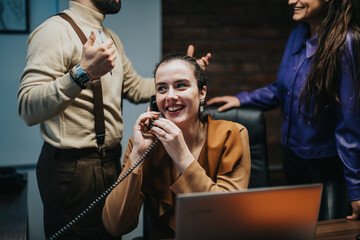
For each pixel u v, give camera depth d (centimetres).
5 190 170
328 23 167
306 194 91
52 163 151
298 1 174
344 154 156
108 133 156
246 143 144
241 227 89
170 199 134
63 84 132
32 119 141
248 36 350
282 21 355
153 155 136
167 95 130
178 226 85
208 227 87
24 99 139
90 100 151
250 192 87
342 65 158
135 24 247
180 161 124
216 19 343
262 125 170
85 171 152
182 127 133
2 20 205
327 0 168
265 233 91
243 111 172
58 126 148
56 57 142
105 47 130
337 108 161
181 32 338
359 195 147
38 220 216
